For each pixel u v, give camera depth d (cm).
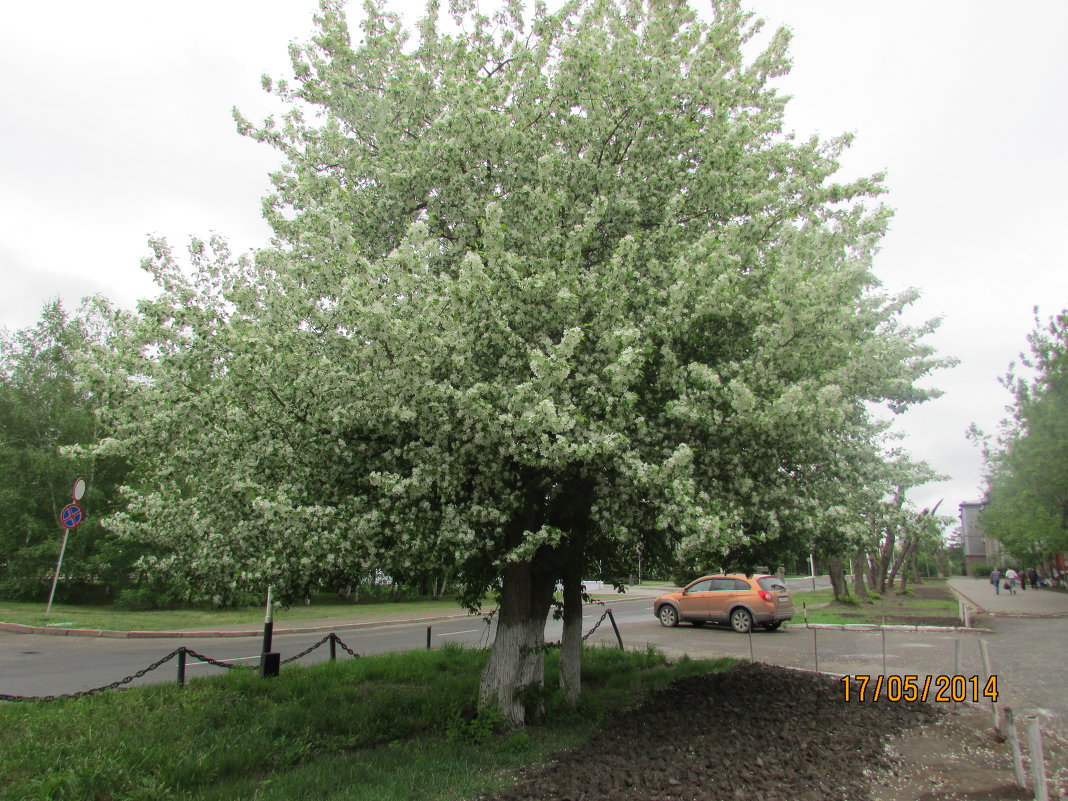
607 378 561
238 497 551
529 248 645
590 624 1959
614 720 705
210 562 542
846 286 582
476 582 754
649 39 751
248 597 611
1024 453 2408
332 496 557
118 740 584
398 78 734
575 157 666
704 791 481
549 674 951
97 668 1061
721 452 587
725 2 809
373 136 748
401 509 544
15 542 2244
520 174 668
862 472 629
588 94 668
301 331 559
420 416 540
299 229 636
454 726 635
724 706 747
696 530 486
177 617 1931
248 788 495
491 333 552
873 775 534
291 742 612
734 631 1725
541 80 686
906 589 3212
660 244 644
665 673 980
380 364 533
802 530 601
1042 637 1463
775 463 591
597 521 599
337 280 550
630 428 570
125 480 2314
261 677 873
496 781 509
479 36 783
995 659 1146
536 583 724
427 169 669
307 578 554
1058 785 520
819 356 567
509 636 670
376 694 791
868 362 580
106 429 605
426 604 2841
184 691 794
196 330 532
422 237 571
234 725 650
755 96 791
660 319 570
